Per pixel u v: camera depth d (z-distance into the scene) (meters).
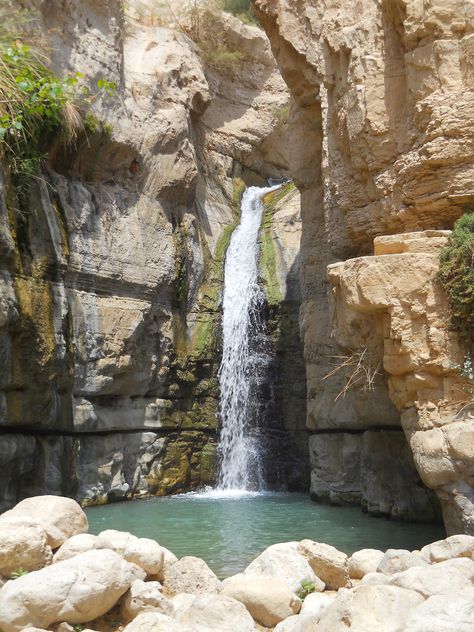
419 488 10.91
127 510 12.63
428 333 7.55
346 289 8.02
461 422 7.26
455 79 8.64
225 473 17.14
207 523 10.77
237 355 17.80
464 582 4.20
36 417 12.05
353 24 10.66
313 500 13.91
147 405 15.57
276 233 18.72
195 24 21.33
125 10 18.81
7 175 11.85
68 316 13.18
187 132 17.72
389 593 3.73
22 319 11.70
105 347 14.17
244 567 7.22
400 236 8.07
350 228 10.53
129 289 15.11
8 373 11.47
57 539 5.17
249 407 17.36
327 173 11.34
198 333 17.30
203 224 19.12
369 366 8.93
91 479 13.80
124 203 15.46
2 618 4.07
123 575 4.50
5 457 11.47
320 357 14.02
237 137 22.09
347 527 10.25
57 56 13.93
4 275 11.52
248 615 4.15
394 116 9.60
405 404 7.93
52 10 14.02
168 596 5.09
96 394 13.95
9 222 11.76
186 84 18.59
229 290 18.72
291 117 15.10
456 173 8.61
